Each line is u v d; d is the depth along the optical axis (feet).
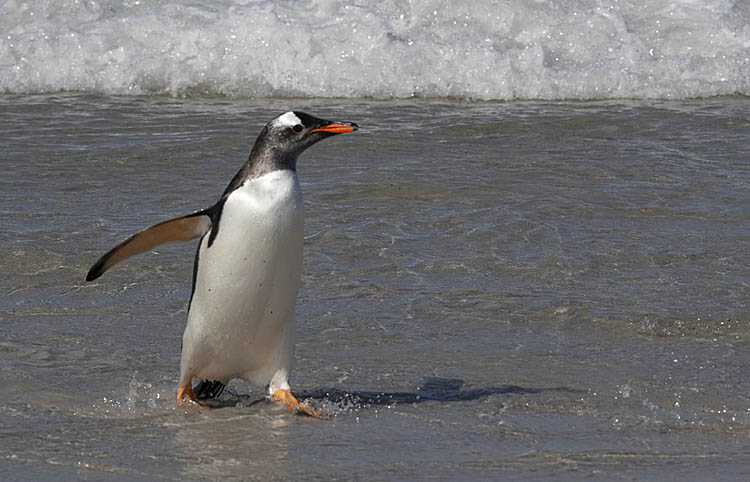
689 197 89.10
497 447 45.80
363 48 131.44
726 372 56.03
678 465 44.06
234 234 46.62
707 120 117.19
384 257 74.33
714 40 139.74
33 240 75.77
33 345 58.29
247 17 133.08
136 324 62.23
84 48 131.23
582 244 77.66
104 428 47.47
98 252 74.13
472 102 127.65
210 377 51.37
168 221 46.83
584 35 138.00
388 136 107.96
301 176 93.56
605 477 42.65
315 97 128.98
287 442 46.16
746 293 68.44
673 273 72.13
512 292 68.28
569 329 62.54
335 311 64.59
